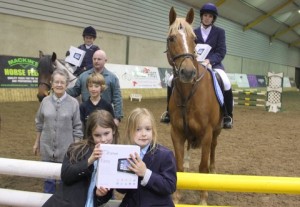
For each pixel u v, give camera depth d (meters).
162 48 21.59
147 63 20.41
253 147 7.48
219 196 4.41
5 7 12.90
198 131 3.92
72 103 3.52
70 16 15.52
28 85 13.05
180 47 3.78
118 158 1.98
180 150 4.00
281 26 35.72
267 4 28.62
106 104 3.70
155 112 12.48
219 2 24.75
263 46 35.28
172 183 2.07
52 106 3.48
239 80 27.84
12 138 7.15
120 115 4.17
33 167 2.43
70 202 2.07
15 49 13.33
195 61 3.83
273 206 4.12
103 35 17.31
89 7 16.42
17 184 4.48
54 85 3.44
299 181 2.29
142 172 1.99
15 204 2.46
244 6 27.09
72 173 2.06
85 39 6.00
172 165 2.12
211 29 4.73
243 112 14.84
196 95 3.82
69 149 2.19
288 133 9.52
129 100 16.11
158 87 19.20
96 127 2.15
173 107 3.98
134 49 19.33
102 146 1.97
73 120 3.53
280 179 2.32
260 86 31.16
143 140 2.11
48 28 14.55
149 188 2.03
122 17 18.33
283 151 7.16
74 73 5.67
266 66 36.56
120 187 1.99
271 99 15.55
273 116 13.59
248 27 30.88
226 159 6.30
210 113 3.96
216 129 4.72
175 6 22.53
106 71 4.16
